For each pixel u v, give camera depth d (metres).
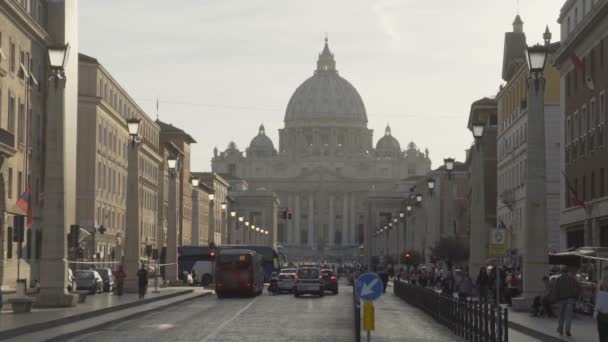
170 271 94.81
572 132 75.69
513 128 107.25
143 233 133.38
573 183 75.06
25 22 71.38
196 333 39.06
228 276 82.38
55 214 50.66
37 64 77.81
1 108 66.50
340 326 44.31
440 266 131.50
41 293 50.81
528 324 41.81
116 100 117.50
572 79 75.62
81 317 45.09
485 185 127.88
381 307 65.06
